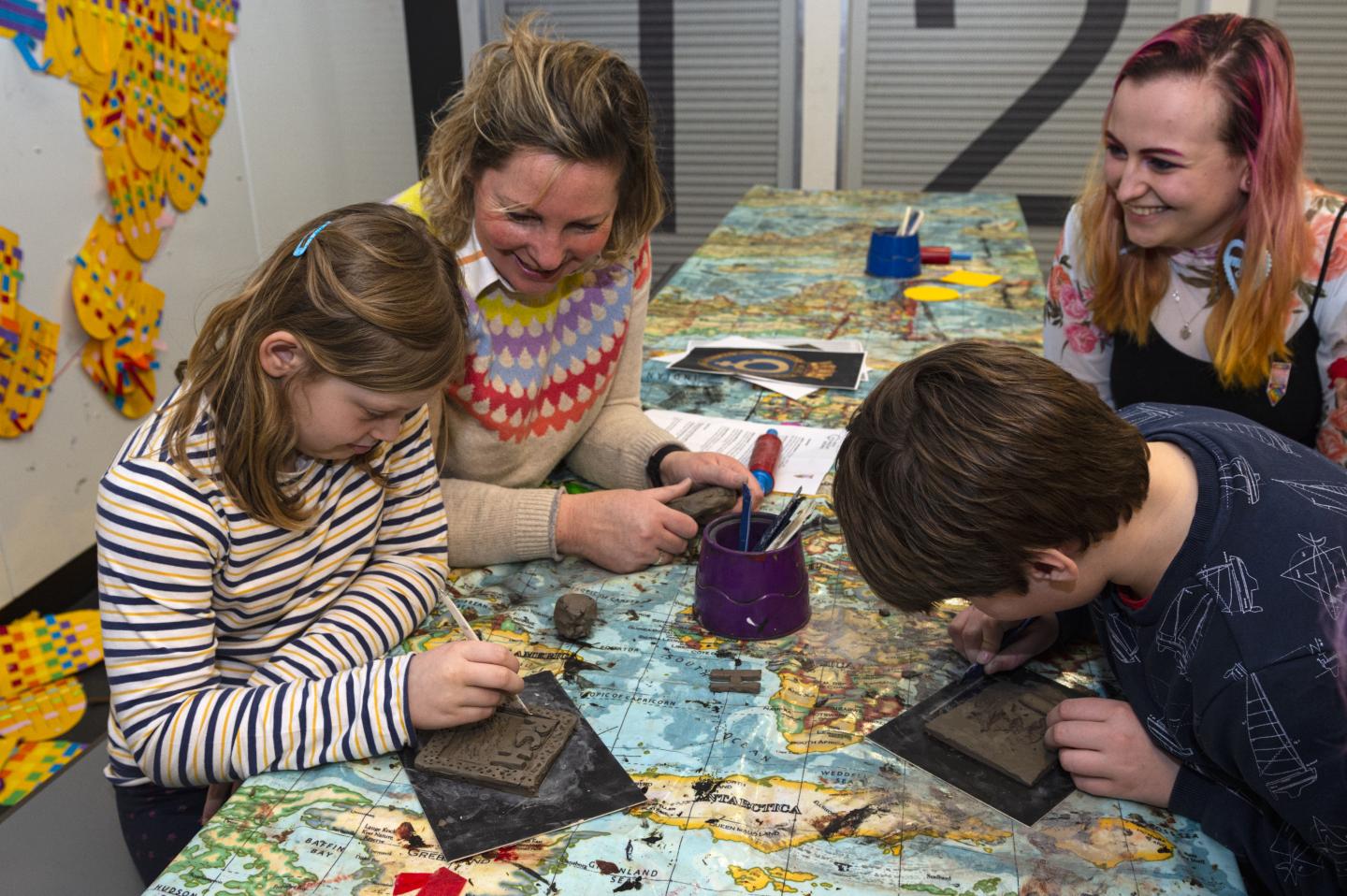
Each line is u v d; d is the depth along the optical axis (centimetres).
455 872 84
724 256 277
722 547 117
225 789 108
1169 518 88
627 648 115
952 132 471
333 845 88
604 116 108
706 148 491
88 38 259
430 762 95
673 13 467
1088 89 454
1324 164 452
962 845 87
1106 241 158
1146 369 163
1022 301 235
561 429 150
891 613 121
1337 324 142
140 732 97
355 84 405
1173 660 86
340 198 399
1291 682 77
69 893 145
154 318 293
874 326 221
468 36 470
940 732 99
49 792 168
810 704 105
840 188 488
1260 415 154
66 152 257
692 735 101
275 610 110
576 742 99
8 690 236
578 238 116
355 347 91
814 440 166
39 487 260
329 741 97
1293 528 83
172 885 83
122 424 288
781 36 464
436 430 131
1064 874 84
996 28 450
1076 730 94
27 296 249
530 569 132
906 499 84
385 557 123
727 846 87
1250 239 139
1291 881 85
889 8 454
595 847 87
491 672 98
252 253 341
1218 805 87
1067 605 91
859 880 83
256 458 97
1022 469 80
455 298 99
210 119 312
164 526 96
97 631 254
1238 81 130
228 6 317
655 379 194
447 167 116
